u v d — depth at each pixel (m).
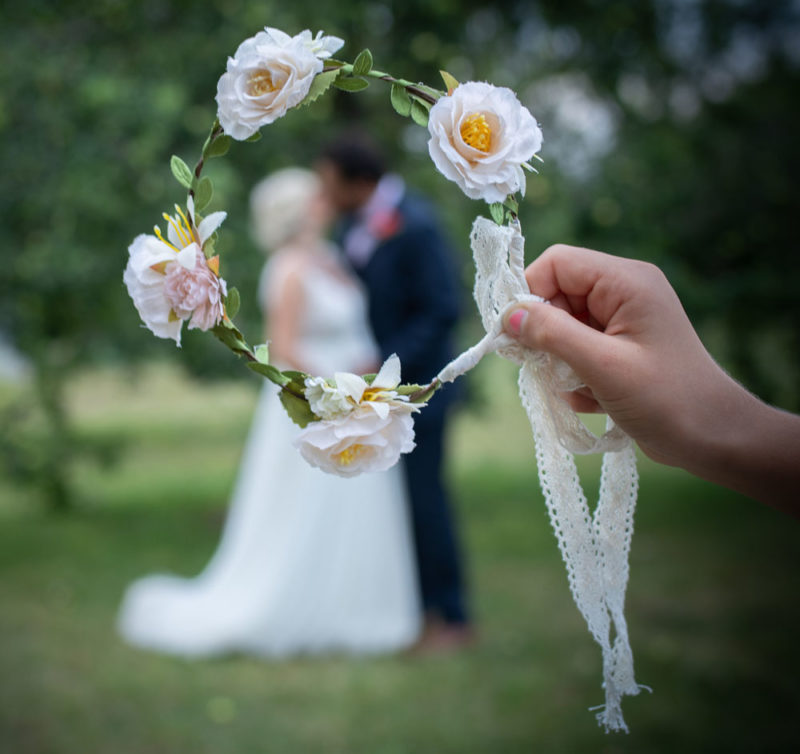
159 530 6.07
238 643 3.47
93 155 5.15
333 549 3.52
